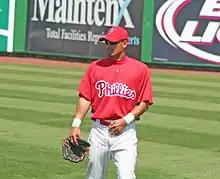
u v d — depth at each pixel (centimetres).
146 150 3709
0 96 5872
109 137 2112
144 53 10431
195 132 4319
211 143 3956
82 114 2161
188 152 3684
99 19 10681
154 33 10338
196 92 6856
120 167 2091
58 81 7412
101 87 2123
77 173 3116
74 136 2112
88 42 10762
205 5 10056
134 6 10431
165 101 5966
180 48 10225
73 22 10838
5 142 3769
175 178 3080
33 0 11019
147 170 3222
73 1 10819
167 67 10331
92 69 2150
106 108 2114
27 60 10512
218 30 10025
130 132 2122
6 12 11081
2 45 11144
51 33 10969
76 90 6562
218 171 3241
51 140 3866
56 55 10969
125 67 2125
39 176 3030
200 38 10125
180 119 4872
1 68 8881
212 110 5428
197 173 3189
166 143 3925
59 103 5528
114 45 2106
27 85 6869
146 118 4866
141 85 2136
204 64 10138
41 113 4912
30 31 11062
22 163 3269
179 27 10206
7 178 2970
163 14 10275
